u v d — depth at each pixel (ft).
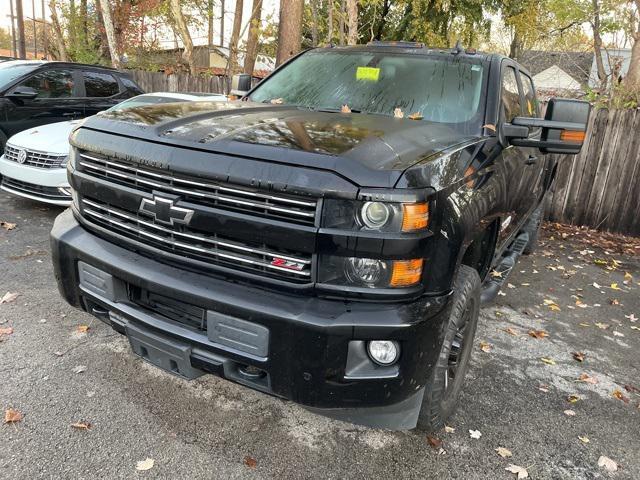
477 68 11.53
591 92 31.71
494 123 10.48
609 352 13.14
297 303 6.83
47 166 18.61
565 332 14.08
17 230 17.95
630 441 9.59
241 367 7.41
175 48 59.88
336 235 6.51
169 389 9.78
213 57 75.15
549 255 21.15
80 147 8.52
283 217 6.70
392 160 6.97
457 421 9.64
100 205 8.45
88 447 8.13
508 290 16.79
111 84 28.78
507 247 14.92
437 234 7.03
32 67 25.02
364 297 6.76
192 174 7.03
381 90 11.42
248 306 6.87
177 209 7.22
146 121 8.21
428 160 7.41
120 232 8.25
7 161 19.35
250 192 6.77
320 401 6.98
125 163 7.87
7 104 23.35
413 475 8.21
